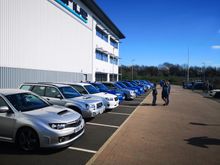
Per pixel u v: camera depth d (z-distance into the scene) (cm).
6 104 579
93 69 2917
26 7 1357
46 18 1611
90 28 2778
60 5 1859
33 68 1449
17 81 1281
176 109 1323
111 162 484
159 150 567
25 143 541
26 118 540
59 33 1844
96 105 884
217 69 7025
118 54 4878
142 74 8206
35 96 679
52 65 1725
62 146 526
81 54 2439
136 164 476
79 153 539
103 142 628
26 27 1362
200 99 2073
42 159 499
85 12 2564
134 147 587
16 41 1270
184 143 630
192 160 504
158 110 1264
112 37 4162
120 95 1498
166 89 1503
